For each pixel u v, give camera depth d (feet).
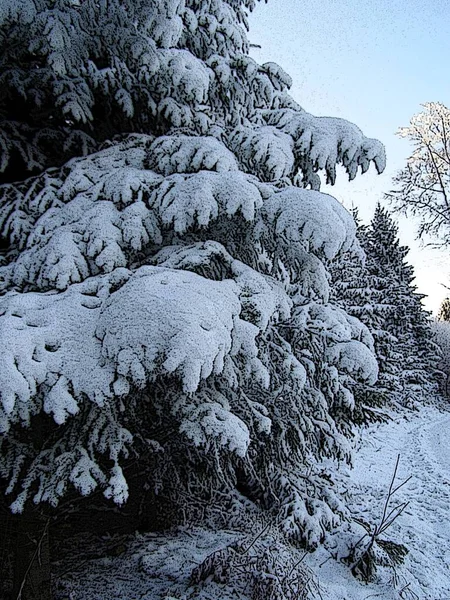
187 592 13.14
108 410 9.94
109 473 9.76
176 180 11.37
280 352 14.78
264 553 13.89
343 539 17.21
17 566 11.47
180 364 7.80
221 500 18.90
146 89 14.78
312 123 13.56
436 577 17.44
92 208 11.51
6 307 9.24
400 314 69.36
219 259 12.02
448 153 59.77
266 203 11.47
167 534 17.58
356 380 19.34
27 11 10.87
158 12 13.08
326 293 13.73
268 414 15.64
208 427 10.36
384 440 41.98
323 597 13.66
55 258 10.59
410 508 24.93
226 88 16.43
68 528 16.52
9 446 9.85
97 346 8.79
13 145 13.46
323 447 18.60
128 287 8.98
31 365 8.02
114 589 13.69
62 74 11.87
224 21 16.67
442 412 61.77
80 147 14.55
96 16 13.55
